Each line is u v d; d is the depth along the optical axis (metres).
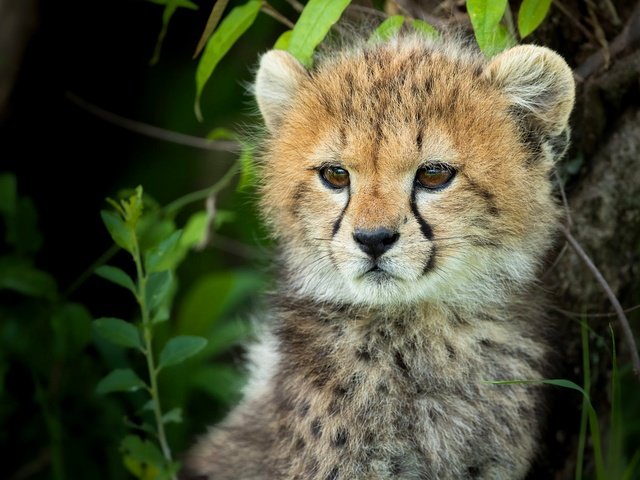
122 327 10.36
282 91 10.03
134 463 11.61
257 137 10.66
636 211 10.66
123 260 16.14
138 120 16.03
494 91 9.38
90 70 15.99
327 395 9.41
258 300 12.97
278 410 9.69
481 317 9.63
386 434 9.34
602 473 9.28
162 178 15.96
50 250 16.08
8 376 13.59
